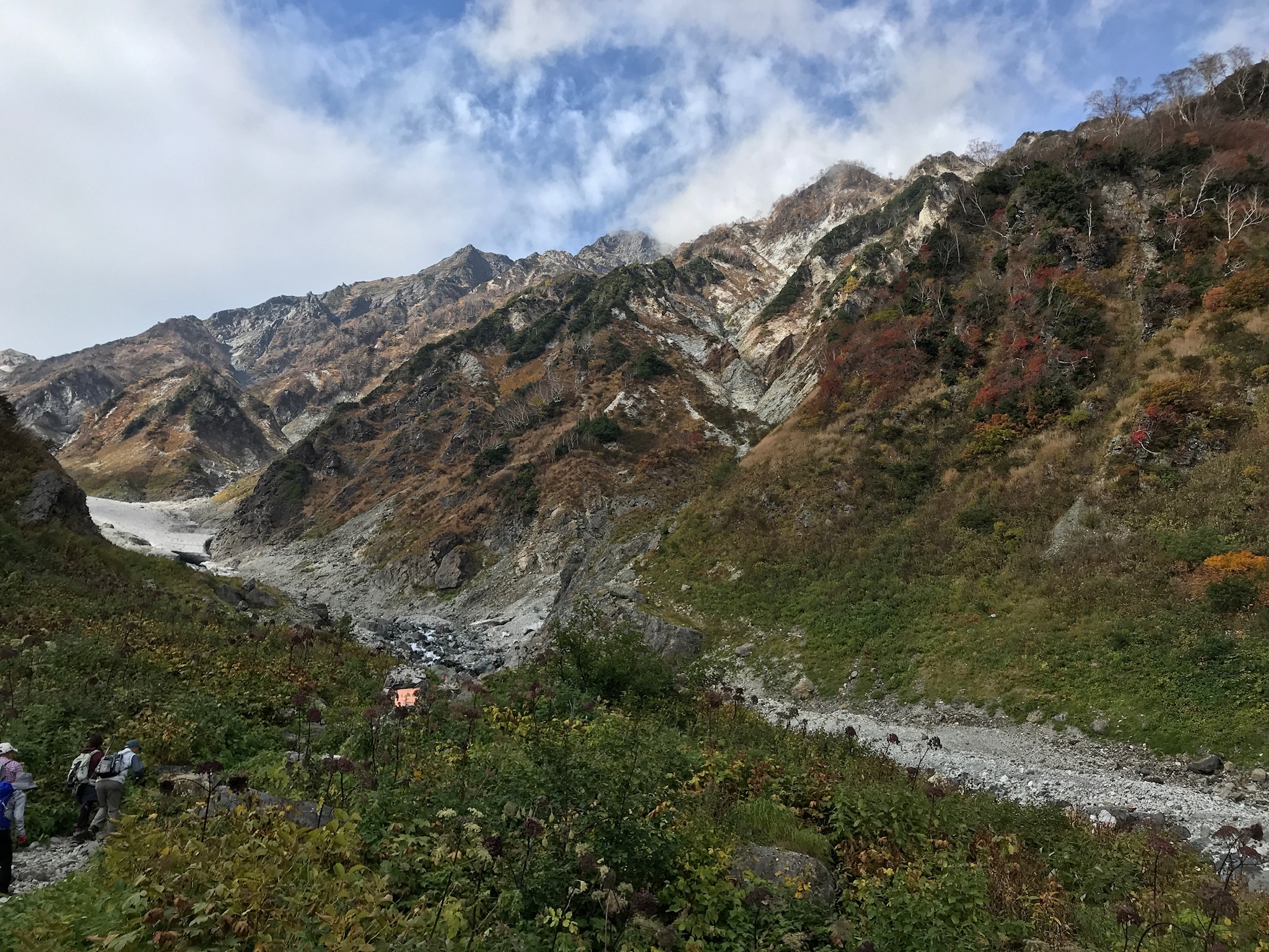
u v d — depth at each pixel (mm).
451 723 11477
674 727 14609
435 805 7113
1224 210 36156
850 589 29734
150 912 4203
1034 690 20703
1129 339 33281
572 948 5023
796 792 10320
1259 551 20641
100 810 8508
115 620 19719
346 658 22281
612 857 6102
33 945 4270
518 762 8125
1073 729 18891
